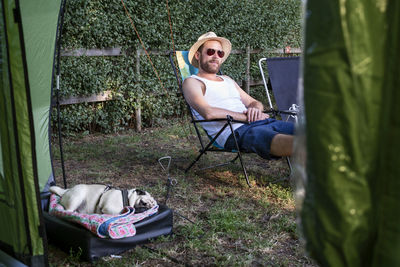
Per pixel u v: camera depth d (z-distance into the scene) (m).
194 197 3.22
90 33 5.15
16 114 1.80
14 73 1.77
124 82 5.75
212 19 6.67
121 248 2.25
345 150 0.74
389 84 0.72
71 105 5.29
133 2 5.42
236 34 7.20
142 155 4.55
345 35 0.72
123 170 3.99
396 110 0.71
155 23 5.85
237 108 3.68
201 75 3.75
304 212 0.83
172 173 3.90
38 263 1.92
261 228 2.65
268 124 3.48
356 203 0.76
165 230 2.49
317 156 0.77
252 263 2.20
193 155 4.62
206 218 2.83
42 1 2.81
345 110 0.73
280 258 2.26
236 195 3.28
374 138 0.74
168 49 6.10
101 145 5.02
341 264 0.79
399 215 0.72
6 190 2.00
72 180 3.65
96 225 2.14
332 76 0.74
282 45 8.57
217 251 2.33
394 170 0.72
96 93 5.41
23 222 1.91
